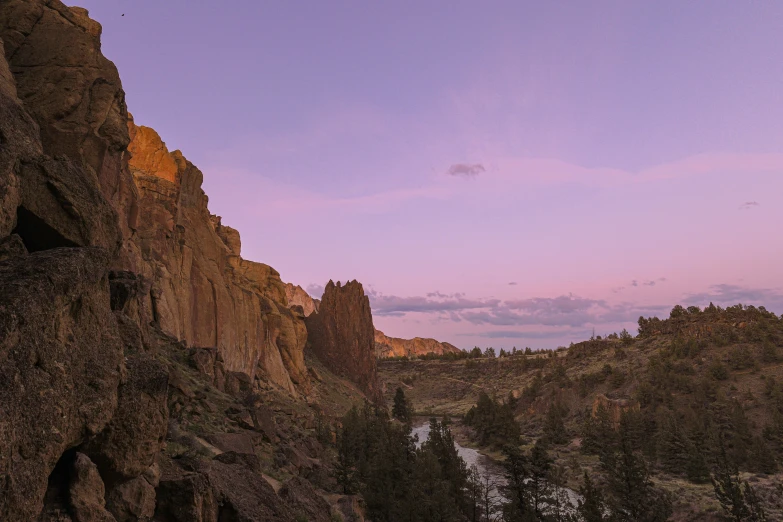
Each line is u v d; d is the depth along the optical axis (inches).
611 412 5403.5
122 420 490.3
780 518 2426.2
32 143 615.2
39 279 396.2
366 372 6304.1
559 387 7416.3
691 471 3316.9
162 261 2386.8
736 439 3841.0
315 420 3048.7
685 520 2503.7
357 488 1786.4
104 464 478.0
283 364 4175.7
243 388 2192.4
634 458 2320.4
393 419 6225.4
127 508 494.9
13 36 968.3
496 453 4803.2
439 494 1863.9
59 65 976.3
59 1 1069.8
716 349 6811.0
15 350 360.5
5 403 340.8
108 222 660.7
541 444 2158.0
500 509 2361.0
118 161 1032.8
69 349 421.7
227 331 3063.5
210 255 3117.6
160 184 2539.4
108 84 1018.1
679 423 4717.0
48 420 381.7
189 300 2694.4
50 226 572.4
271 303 4483.3
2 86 803.4
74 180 623.8
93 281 464.1
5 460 333.4
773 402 4778.5
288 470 1301.7
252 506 721.0
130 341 710.5
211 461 788.0
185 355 1683.1
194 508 573.6
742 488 2982.3
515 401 7687.0
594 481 3208.7
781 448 3912.4
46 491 416.5
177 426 983.0
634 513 2196.1
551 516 2052.2
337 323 6451.8
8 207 526.6
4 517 328.8
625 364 7623.0
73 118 940.6
